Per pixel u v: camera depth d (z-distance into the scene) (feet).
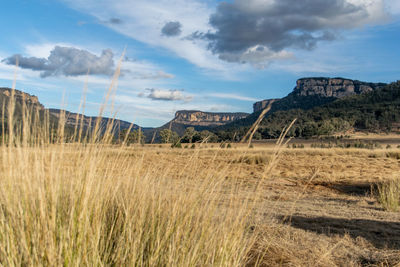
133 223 6.50
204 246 6.97
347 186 34.86
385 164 57.11
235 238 7.02
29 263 4.36
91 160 5.21
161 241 6.45
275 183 35.70
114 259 5.70
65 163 5.19
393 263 11.03
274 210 19.22
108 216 6.95
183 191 7.40
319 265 10.37
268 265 9.48
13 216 4.76
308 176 42.39
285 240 11.87
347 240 13.67
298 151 89.40
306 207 22.13
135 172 7.31
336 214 19.70
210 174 7.39
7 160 4.93
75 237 4.87
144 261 6.22
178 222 6.79
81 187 5.17
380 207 23.08
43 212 4.53
